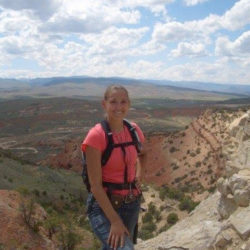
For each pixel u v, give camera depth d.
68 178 60.34
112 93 4.44
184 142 73.19
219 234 7.36
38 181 49.94
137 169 4.86
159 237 11.30
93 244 21.66
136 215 4.57
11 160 57.81
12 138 176.00
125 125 4.58
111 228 4.20
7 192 23.92
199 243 8.12
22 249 18.11
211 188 40.94
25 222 20.45
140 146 4.57
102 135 4.31
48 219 21.30
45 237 20.08
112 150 4.32
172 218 31.59
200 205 12.14
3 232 18.94
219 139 59.88
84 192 52.16
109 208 4.23
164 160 71.50
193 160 62.66
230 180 8.30
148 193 43.31
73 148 97.31
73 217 33.34
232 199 8.47
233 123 10.45
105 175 4.40
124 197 4.40
